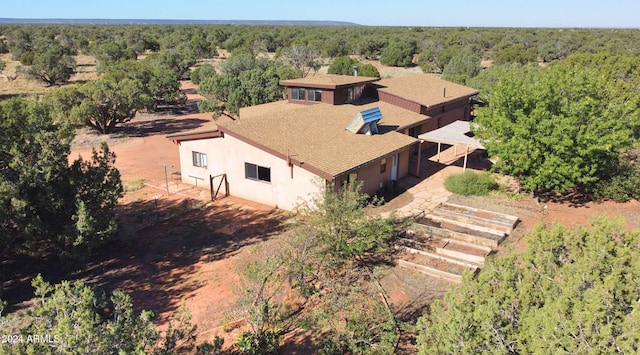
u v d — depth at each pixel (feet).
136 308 45.14
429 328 26.08
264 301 39.86
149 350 32.37
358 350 34.60
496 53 279.08
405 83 116.47
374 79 106.63
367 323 37.14
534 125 66.80
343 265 47.50
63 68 205.77
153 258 55.88
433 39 349.41
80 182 51.57
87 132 125.08
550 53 264.93
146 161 99.09
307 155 67.77
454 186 77.00
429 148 107.55
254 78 136.36
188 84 230.89
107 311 44.60
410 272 50.55
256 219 67.41
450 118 115.44
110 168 55.88
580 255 26.96
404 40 323.37
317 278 42.68
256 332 37.99
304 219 58.23
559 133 64.69
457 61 189.67
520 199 73.15
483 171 81.82
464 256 52.80
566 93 68.08
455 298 26.13
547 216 66.18
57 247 51.96
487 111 75.15
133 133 124.67
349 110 95.20
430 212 67.67
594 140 64.69
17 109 50.96
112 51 265.75
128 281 50.42
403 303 44.68
